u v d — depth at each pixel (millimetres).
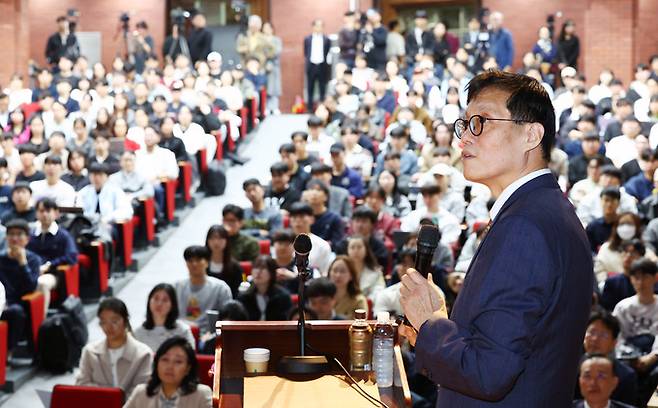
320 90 22125
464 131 2678
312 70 21969
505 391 2406
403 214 12383
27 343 9164
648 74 19594
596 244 10953
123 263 11750
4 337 8484
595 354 6391
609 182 11930
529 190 2602
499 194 2689
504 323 2418
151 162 13953
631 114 15891
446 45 21906
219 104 18344
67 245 10180
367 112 17297
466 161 2660
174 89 17625
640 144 13836
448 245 10961
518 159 2621
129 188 12852
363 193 13461
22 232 9094
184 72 20484
